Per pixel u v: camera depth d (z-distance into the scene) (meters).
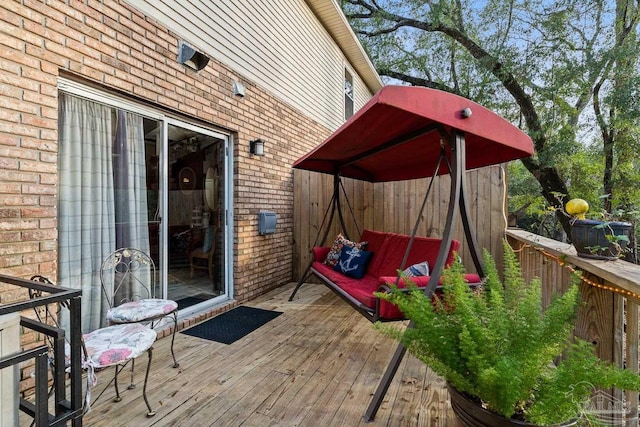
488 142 2.54
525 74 8.52
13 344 1.18
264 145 4.52
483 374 1.05
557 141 8.09
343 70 7.73
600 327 1.70
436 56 11.42
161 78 2.96
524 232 3.70
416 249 3.42
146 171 2.97
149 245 3.00
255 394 2.09
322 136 6.53
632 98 7.05
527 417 1.09
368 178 4.70
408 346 1.33
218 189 3.86
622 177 7.52
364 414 1.90
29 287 1.47
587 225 1.79
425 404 2.00
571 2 7.95
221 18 3.72
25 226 2.03
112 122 2.69
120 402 1.99
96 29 2.43
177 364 2.47
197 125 3.52
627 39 7.53
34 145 2.07
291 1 5.32
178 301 3.33
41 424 1.15
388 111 2.12
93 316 2.54
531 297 1.28
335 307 3.96
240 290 4.04
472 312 1.25
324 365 2.49
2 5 1.92
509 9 8.78
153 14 2.90
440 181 4.52
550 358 1.20
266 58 4.59
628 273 1.41
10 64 1.95
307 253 5.28
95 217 2.57
